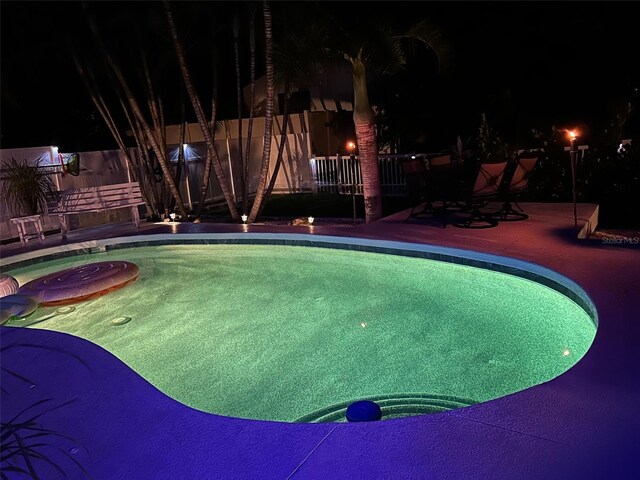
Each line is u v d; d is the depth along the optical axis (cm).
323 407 404
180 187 1433
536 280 579
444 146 1753
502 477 233
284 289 702
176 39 1008
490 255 624
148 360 515
